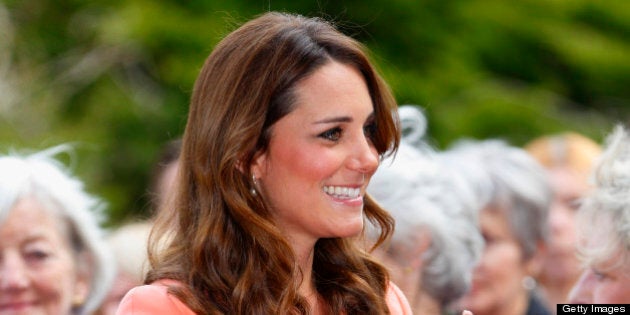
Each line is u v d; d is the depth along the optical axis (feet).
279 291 30.66
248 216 30.63
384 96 31.94
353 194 30.76
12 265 40.22
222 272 30.78
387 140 32.27
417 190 39.81
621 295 36.73
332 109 30.27
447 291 39.60
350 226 30.63
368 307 32.89
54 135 90.74
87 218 42.11
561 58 96.53
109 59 95.04
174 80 86.79
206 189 31.17
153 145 90.74
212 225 30.99
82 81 95.20
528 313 46.50
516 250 45.91
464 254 40.04
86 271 41.96
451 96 90.89
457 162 46.88
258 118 30.50
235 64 30.99
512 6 95.61
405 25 91.20
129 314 30.09
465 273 40.04
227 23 36.32
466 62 92.73
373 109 31.91
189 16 88.28
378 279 34.09
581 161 55.47
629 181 36.68
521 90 94.43
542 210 46.34
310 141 30.32
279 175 30.68
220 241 30.91
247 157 30.78
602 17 97.60
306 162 30.27
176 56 87.71
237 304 30.42
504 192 45.96
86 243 41.88
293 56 30.53
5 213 40.19
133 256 44.83
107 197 87.40
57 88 95.61
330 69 30.60
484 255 45.60
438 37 92.22
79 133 91.04
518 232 45.80
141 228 46.21
